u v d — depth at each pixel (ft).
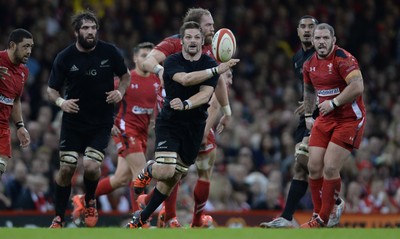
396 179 210.59
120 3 247.91
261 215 166.61
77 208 137.18
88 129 123.95
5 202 163.94
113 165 177.06
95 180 125.70
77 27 121.08
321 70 118.83
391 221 171.12
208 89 112.16
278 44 266.36
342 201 125.90
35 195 166.50
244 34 261.44
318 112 123.95
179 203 164.55
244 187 186.60
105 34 237.25
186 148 115.55
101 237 93.25
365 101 253.24
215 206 177.47
